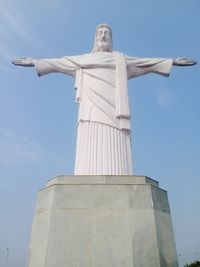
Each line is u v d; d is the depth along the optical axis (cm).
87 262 1176
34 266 1234
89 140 1677
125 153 1667
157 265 1186
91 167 1587
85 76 1886
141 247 1213
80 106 1817
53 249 1204
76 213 1285
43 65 1942
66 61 1950
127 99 1808
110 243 1216
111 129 1708
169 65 2020
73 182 1378
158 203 1376
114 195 1333
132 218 1276
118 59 1933
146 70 2050
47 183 1500
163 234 1307
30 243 1349
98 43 2055
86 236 1232
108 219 1270
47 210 1326
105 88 1812
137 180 1396
